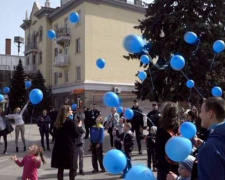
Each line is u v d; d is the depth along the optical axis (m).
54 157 6.17
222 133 2.28
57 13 33.91
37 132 21.31
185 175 3.13
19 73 33.47
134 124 11.00
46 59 36.34
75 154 6.27
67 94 31.78
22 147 13.58
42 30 37.19
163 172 4.17
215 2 15.72
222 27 15.51
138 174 2.60
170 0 16.05
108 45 30.19
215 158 2.17
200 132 5.00
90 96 28.78
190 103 15.03
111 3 30.31
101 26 29.84
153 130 7.65
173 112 4.28
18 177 7.95
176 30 14.97
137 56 16.28
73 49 30.92
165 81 16.09
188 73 14.62
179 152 2.92
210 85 15.08
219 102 2.52
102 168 8.40
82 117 15.45
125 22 31.31
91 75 29.17
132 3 32.28
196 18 15.47
